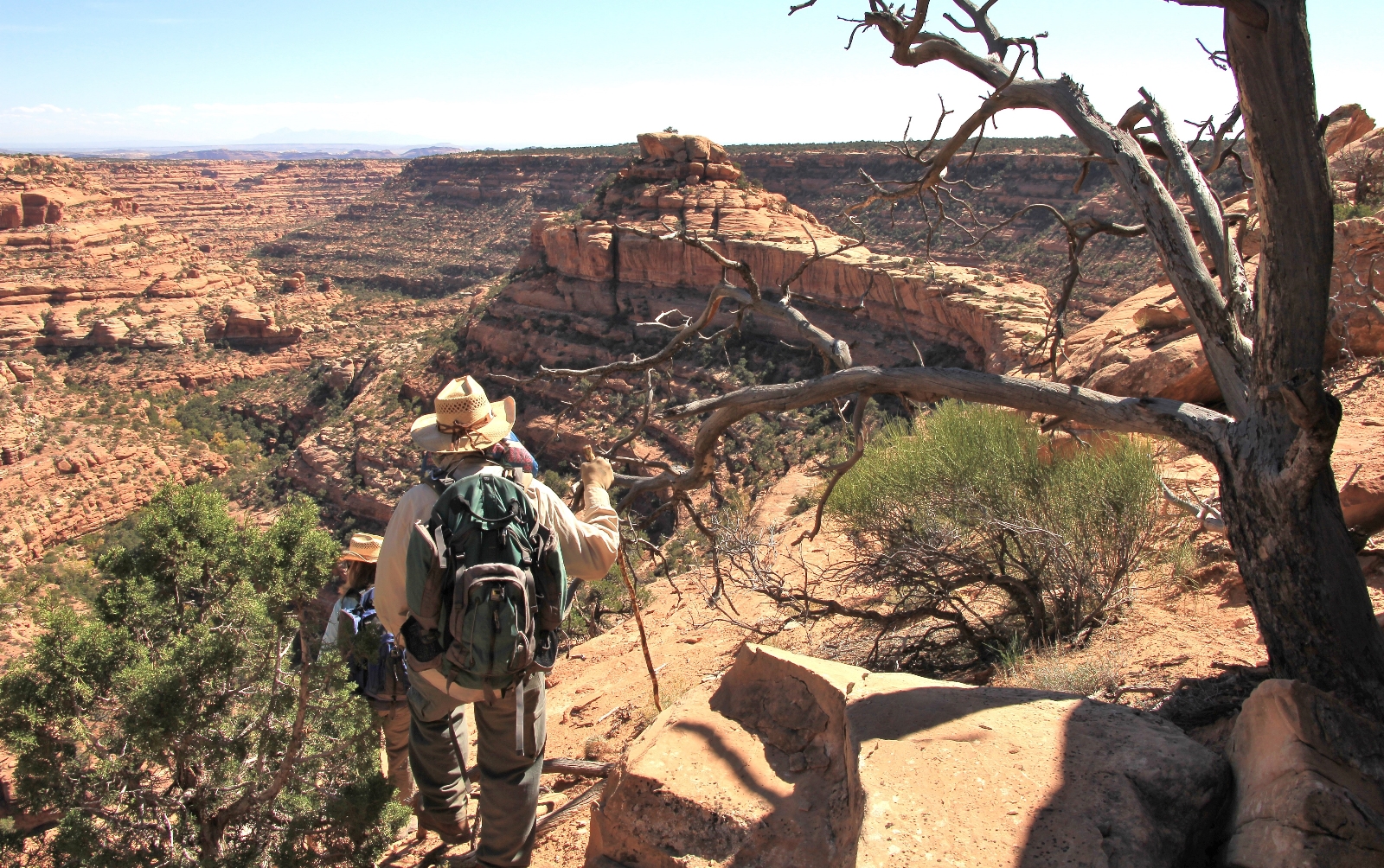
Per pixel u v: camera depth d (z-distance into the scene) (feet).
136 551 11.85
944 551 19.19
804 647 22.12
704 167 226.79
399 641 8.29
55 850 10.44
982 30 13.64
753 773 9.64
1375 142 41.14
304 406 303.68
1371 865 7.12
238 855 10.82
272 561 10.68
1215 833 8.28
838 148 404.57
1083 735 8.89
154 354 339.57
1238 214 12.63
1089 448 19.99
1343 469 18.61
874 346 150.20
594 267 216.95
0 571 197.77
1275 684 8.46
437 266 518.37
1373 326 28.37
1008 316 125.49
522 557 7.38
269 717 11.29
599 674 25.68
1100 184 273.95
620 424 163.94
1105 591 18.52
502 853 8.43
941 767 8.41
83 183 404.16
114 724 11.15
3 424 254.27
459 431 8.14
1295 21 8.64
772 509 61.05
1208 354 11.62
